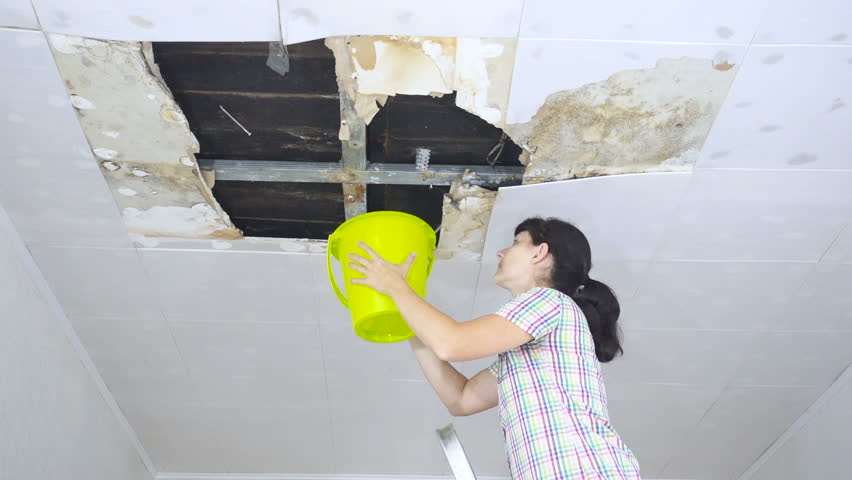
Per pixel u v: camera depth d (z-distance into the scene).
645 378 2.59
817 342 2.37
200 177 1.74
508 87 1.55
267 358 2.48
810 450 2.67
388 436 2.93
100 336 2.33
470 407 1.65
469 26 1.42
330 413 2.79
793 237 1.95
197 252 2.02
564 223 1.60
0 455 1.88
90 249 1.98
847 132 1.64
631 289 2.17
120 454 2.72
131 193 1.80
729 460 3.02
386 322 1.60
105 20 1.38
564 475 1.29
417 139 1.72
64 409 2.25
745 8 1.40
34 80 1.49
